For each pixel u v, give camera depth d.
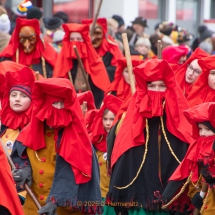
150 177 15.75
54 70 22.88
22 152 15.41
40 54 22.95
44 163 15.41
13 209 13.23
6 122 16.95
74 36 22.98
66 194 14.95
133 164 15.77
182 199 15.52
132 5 35.88
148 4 38.09
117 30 28.34
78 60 22.30
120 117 16.88
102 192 17.56
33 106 15.23
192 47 32.78
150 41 27.55
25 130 15.49
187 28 41.09
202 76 18.09
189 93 18.30
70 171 15.14
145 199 15.69
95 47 24.39
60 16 28.92
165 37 27.67
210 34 32.50
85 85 23.00
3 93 18.03
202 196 14.77
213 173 14.46
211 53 28.73
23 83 16.86
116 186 15.84
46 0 32.44
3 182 13.25
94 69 23.12
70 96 14.95
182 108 15.98
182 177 15.18
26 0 25.84
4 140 16.86
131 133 15.86
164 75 15.63
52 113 15.10
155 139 15.84
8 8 29.09
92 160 15.34
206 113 14.74
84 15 35.09
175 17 40.00
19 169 15.27
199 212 14.98
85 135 15.20
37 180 15.39
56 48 25.83
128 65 17.92
